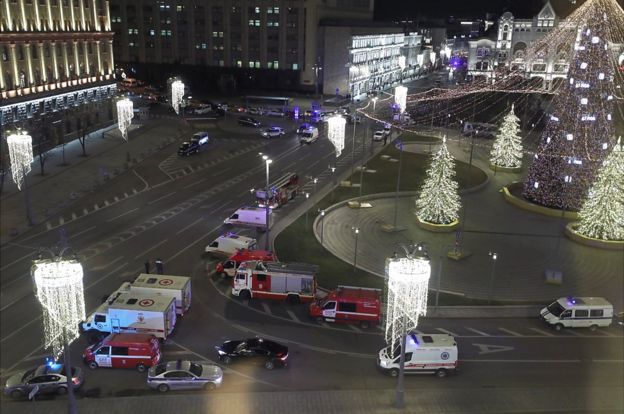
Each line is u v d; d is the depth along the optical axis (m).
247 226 59.34
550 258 53.31
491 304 44.62
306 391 33.72
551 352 38.56
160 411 31.64
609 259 53.19
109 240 55.59
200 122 115.38
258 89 155.88
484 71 181.88
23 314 42.06
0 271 48.81
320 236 56.97
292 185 68.75
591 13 56.94
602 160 59.25
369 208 65.81
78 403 32.22
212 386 33.62
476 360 37.34
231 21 152.00
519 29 174.62
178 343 38.59
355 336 40.12
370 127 112.06
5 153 75.75
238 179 76.69
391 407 32.31
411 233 58.69
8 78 78.69
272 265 44.62
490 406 32.66
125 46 163.62
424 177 77.56
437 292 43.38
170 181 75.50
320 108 133.00
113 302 38.84
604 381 35.47
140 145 94.50
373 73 167.88
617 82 96.00
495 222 62.09
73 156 85.81
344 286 43.88
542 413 32.16
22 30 80.44
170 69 159.88
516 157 81.44
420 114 129.00
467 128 106.88
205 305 43.75
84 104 98.25
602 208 55.31
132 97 132.38
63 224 59.66
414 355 35.03
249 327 40.84
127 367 35.56
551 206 65.00
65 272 26.25
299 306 44.09
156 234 57.34
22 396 32.81
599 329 41.75
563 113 61.16
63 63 91.94
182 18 155.88
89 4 98.75
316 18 147.12
